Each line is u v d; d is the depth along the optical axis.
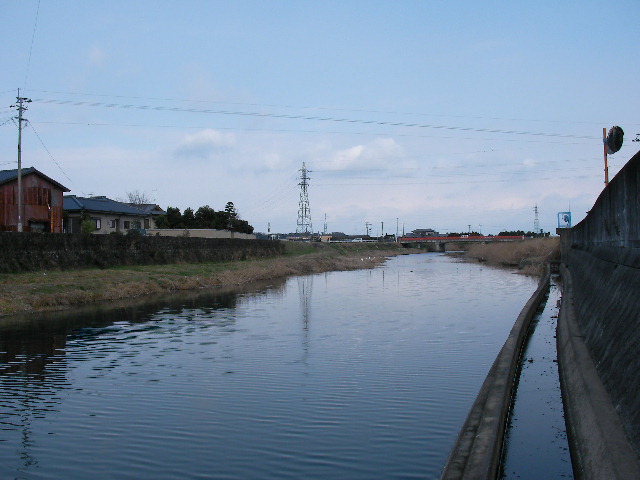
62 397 12.06
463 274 51.53
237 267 49.34
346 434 9.74
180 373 14.05
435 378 13.32
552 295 29.25
